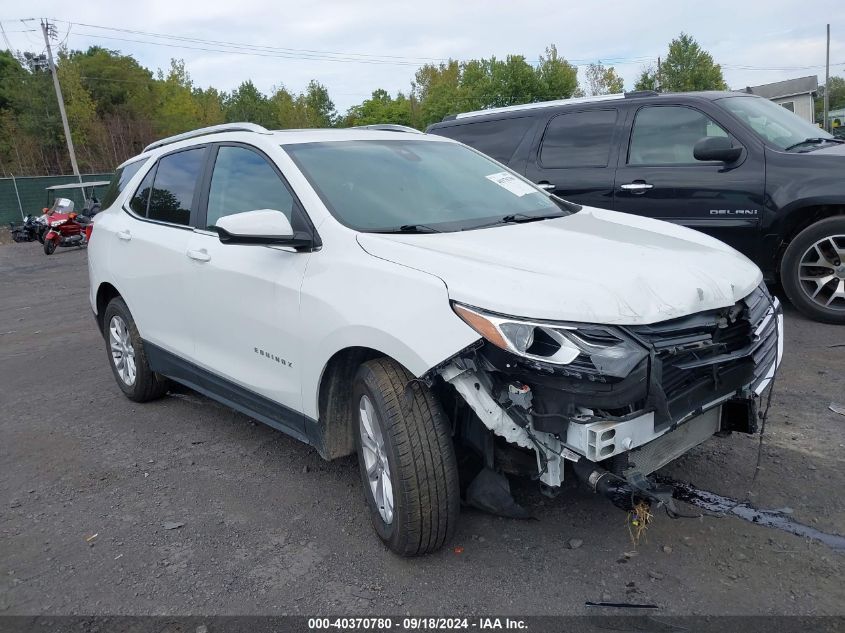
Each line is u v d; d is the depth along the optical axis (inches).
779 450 152.4
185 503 148.2
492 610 107.7
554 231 136.2
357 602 111.7
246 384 152.9
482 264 113.1
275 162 150.2
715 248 135.8
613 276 109.0
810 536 121.4
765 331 124.7
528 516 120.6
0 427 202.5
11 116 2283.5
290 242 132.4
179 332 177.2
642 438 103.6
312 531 133.7
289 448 173.3
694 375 108.8
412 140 175.2
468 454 124.9
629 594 109.3
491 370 104.3
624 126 267.3
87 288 479.2
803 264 237.1
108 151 2245.3
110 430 193.5
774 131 251.4
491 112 305.7
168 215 182.9
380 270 118.9
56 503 152.3
